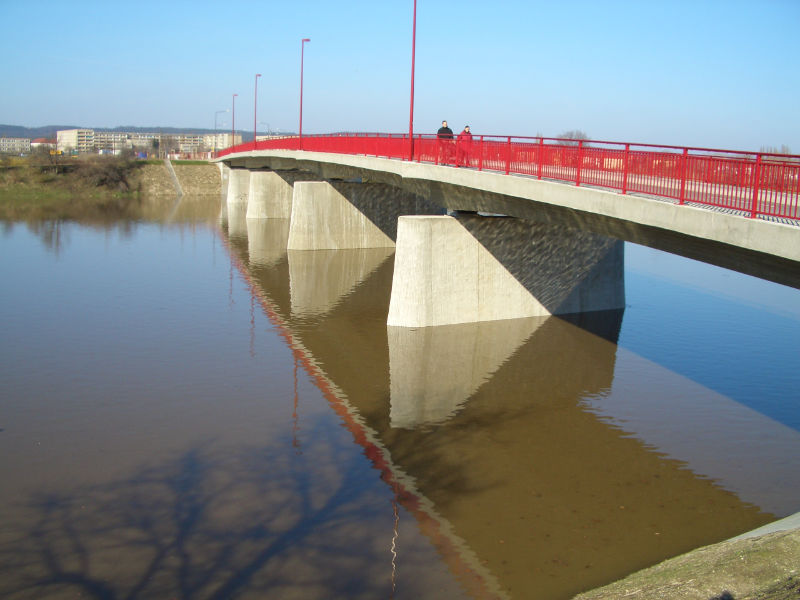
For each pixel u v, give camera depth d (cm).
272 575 998
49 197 7369
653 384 1850
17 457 1370
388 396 1758
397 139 2738
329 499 1230
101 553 1048
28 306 2628
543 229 2498
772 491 1265
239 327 2383
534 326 2412
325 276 3319
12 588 957
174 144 17825
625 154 1514
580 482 1303
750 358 2080
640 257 4219
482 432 1541
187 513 1172
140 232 4909
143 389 1773
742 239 1181
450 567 1024
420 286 2366
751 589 768
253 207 5962
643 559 1045
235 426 1552
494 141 2055
